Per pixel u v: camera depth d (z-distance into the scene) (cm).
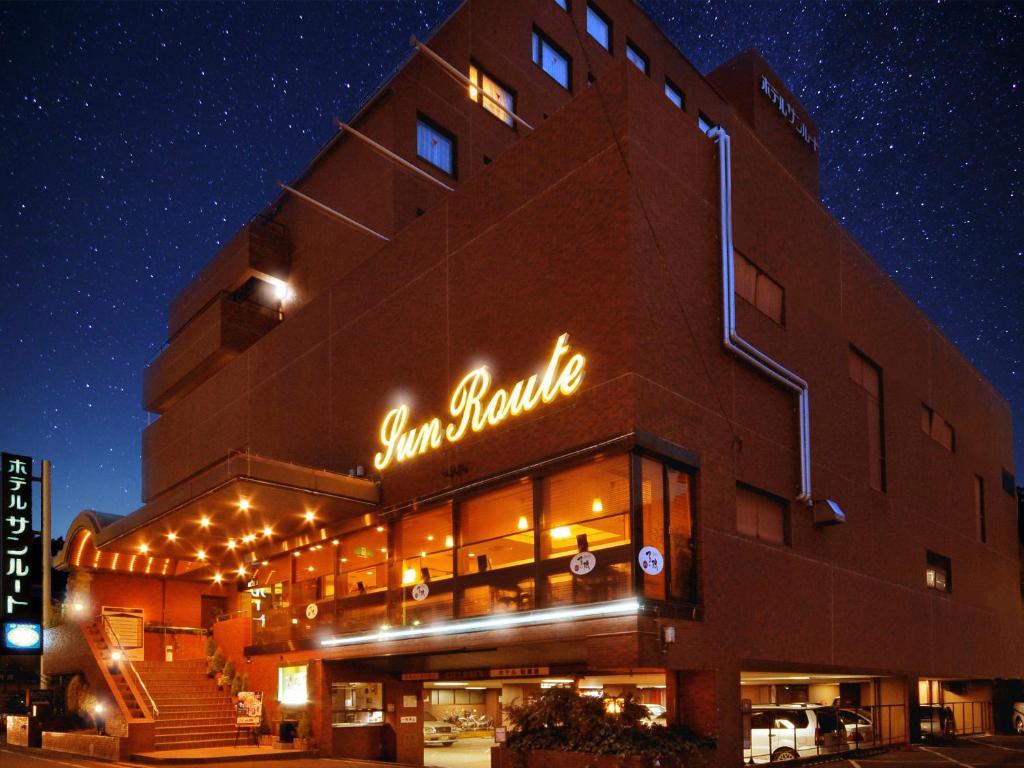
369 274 2617
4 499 3691
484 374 2083
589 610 1664
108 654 2734
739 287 2103
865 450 2631
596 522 1770
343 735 2392
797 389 2219
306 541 2688
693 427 1839
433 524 2370
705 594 1759
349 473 2475
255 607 2847
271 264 3506
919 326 3222
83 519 3117
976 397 3744
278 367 3050
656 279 1809
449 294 2259
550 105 3406
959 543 3278
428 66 3061
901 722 2600
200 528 2622
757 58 3694
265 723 2589
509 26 3328
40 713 2841
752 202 2211
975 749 2523
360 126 3161
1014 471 4172
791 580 2078
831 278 2584
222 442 3369
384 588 2436
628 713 1748
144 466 4206
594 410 1761
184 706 2562
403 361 2397
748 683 2942
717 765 1684
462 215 2258
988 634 3422
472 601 1984
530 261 2009
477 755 2856
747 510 2008
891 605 2602
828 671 2206
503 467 1959
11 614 3572
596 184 1864
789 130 3841
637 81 1858
